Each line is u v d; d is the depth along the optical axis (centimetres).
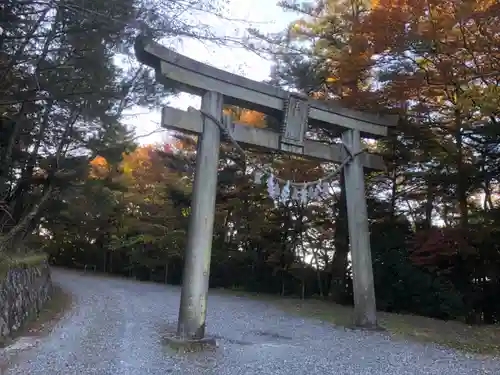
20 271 792
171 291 1547
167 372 489
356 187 845
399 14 942
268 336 734
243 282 1794
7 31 761
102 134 1002
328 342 685
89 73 843
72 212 1566
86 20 696
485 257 1059
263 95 748
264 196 1588
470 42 928
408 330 792
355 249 827
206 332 746
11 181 1030
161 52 640
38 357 549
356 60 1074
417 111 1172
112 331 723
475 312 1093
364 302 806
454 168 1166
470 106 831
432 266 1117
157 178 2117
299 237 1648
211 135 677
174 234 1848
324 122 832
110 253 2583
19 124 912
